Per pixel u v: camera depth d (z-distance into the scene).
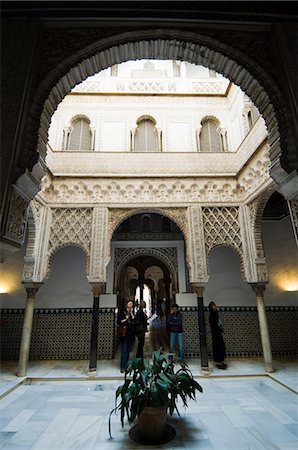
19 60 1.47
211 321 4.89
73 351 5.22
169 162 5.05
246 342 5.40
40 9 1.59
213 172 5.02
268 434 2.28
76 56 1.65
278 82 1.58
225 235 4.77
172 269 6.37
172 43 1.76
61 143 5.43
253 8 1.64
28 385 3.79
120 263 6.37
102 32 1.68
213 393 3.35
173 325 4.94
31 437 2.26
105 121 5.65
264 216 5.94
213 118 5.84
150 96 5.83
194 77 6.30
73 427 2.44
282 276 5.65
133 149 5.52
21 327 5.27
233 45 1.68
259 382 3.83
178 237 6.44
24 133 1.36
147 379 2.26
